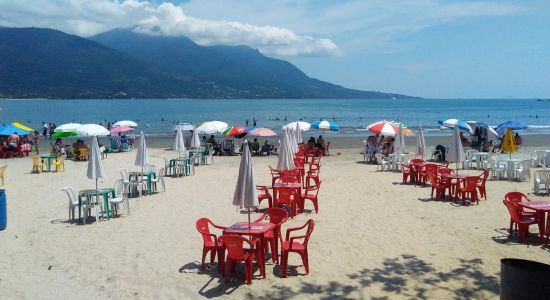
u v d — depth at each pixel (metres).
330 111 112.06
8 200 14.40
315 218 11.62
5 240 10.05
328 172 19.73
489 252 8.80
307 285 7.35
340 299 6.82
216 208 12.91
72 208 11.73
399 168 20.73
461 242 9.45
